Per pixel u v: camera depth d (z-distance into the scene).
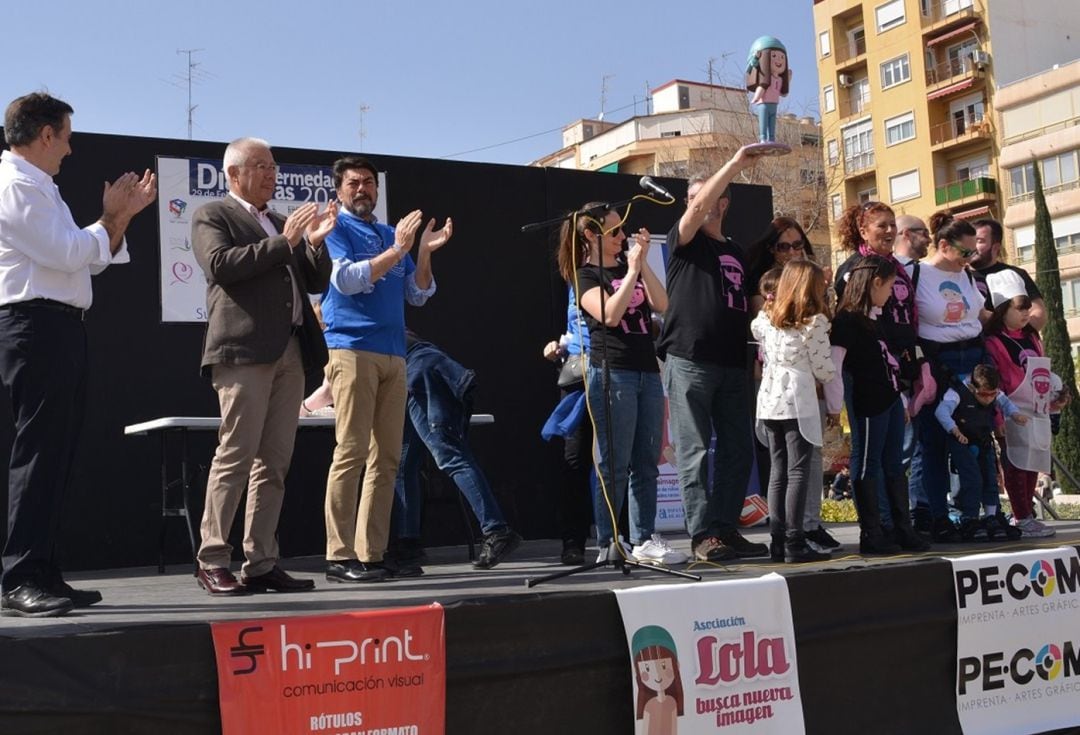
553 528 6.73
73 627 2.50
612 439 4.27
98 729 2.44
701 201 4.51
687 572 3.95
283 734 2.60
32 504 3.28
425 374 4.88
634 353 4.44
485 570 4.66
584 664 3.00
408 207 6.52
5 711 2.35
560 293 6.88
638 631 3.05
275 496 3.91
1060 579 3.95
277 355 3.80
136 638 2.50
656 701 3.05
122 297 5.79
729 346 4.59
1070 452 20.58
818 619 3.41
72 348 3.40
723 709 3.16
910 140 37.34
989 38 35.31
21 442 3.31
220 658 2.56
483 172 6.73
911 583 3.61
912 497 5.55
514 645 2.91
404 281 4.66
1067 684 3.92
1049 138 33.03
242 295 3.80
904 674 3.57
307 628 2.66
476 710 2.86
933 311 5.32
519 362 6.73
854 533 5.89
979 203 35.31
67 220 3.43
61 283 3.39
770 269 4.80
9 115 3.40
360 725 2.69
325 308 4.39
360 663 2.70
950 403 5.15
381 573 4.23
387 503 4.43
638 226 7.21
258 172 3.99
